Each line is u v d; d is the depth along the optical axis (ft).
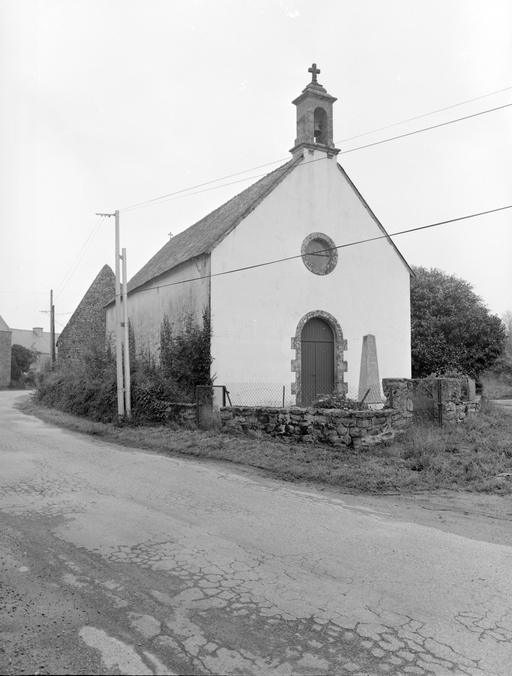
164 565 16.12
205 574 15.43
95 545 17.90
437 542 18.38
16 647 11.45
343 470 29.63
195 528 19.80
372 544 18.12
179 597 13.92
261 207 56.44
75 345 111.14
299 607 13.35
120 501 23.82
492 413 49.39
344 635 12.02
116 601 13.70
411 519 21.30
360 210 62.75
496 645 11.62
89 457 36.40
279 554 17.10
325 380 59.41
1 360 191.11
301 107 60.64
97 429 51.03
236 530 19.58
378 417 35.42
